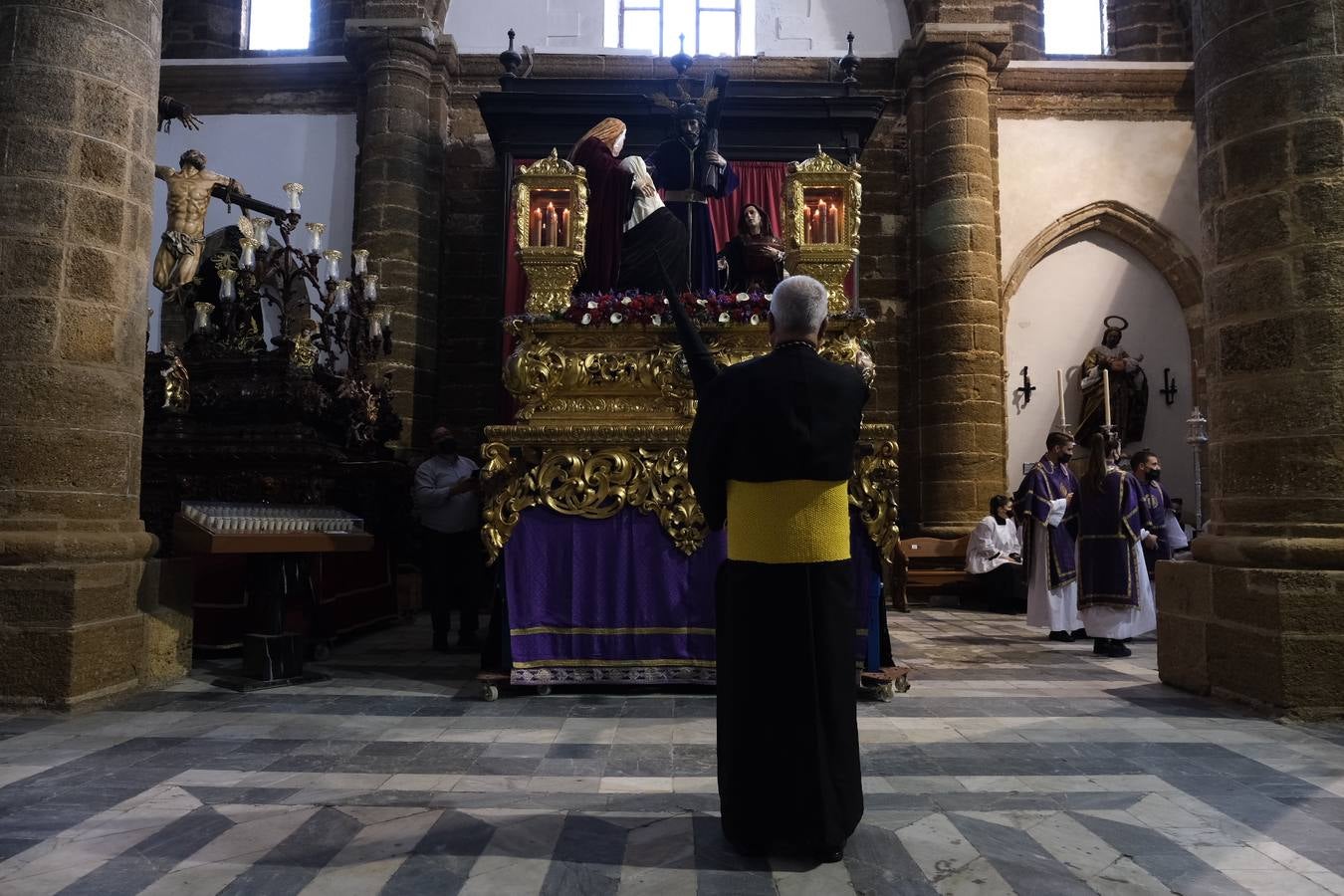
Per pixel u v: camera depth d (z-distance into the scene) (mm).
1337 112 4488
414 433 11289
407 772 3367
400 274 11289
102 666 4586
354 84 12094
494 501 4973
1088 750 3717
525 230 5422
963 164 11359
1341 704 4266
